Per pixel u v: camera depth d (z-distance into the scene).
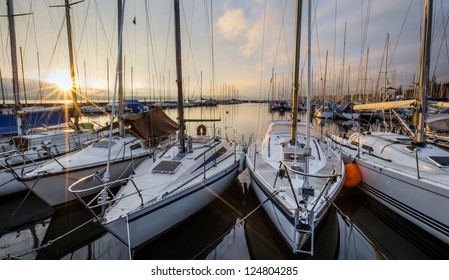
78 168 6.77
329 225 6.01
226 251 5.29
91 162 7.09
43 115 11.67
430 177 5.42
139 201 4.95
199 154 7.04
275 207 4.95
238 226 6.13
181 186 5.62
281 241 5.18
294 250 4.31
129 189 5.51
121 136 8.66
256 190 6.36
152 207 4.79
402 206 5.83
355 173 7.27
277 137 8.61
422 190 5.27
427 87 6.63
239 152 8.80
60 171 6.48
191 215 5.83
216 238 5.73
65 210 6.76
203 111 45.19
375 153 7.59
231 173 7.32
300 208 4.23
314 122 29.98
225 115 37.12
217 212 6.80
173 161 6.52
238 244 5.51
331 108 31.16
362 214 6.51
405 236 5.66
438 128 10.59
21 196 7.52
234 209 6.96
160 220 5.03
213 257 5.13
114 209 4.70
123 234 4.45
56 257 5.12
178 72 6.70
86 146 8.67
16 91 10.05
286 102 43.66
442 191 4.83
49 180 6.36
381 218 6.33
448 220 4.78
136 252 5.05
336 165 6.50
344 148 8.84
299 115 33.09
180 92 6.84
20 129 9.76
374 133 8.82
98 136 10.79
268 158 7.07
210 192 6.29
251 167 6.64
